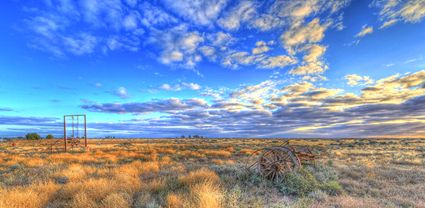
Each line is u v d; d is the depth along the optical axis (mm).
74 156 20938
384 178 10766
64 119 30219
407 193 8102
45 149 32312
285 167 10109
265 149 10922
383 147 36281
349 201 6949
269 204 6977
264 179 9984
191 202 6383
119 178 9844
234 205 6480
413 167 14062
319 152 23531
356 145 43344
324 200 7273
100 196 7156
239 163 15969
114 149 31438
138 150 29078
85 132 33594
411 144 46281
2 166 15875
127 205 6371
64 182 10406
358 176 11172
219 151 26094
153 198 7066
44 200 6977
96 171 12867
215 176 9953
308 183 8805
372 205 6590
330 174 10828
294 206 6371
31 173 12398
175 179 9797
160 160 19188
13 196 6660
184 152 25859
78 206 6297
